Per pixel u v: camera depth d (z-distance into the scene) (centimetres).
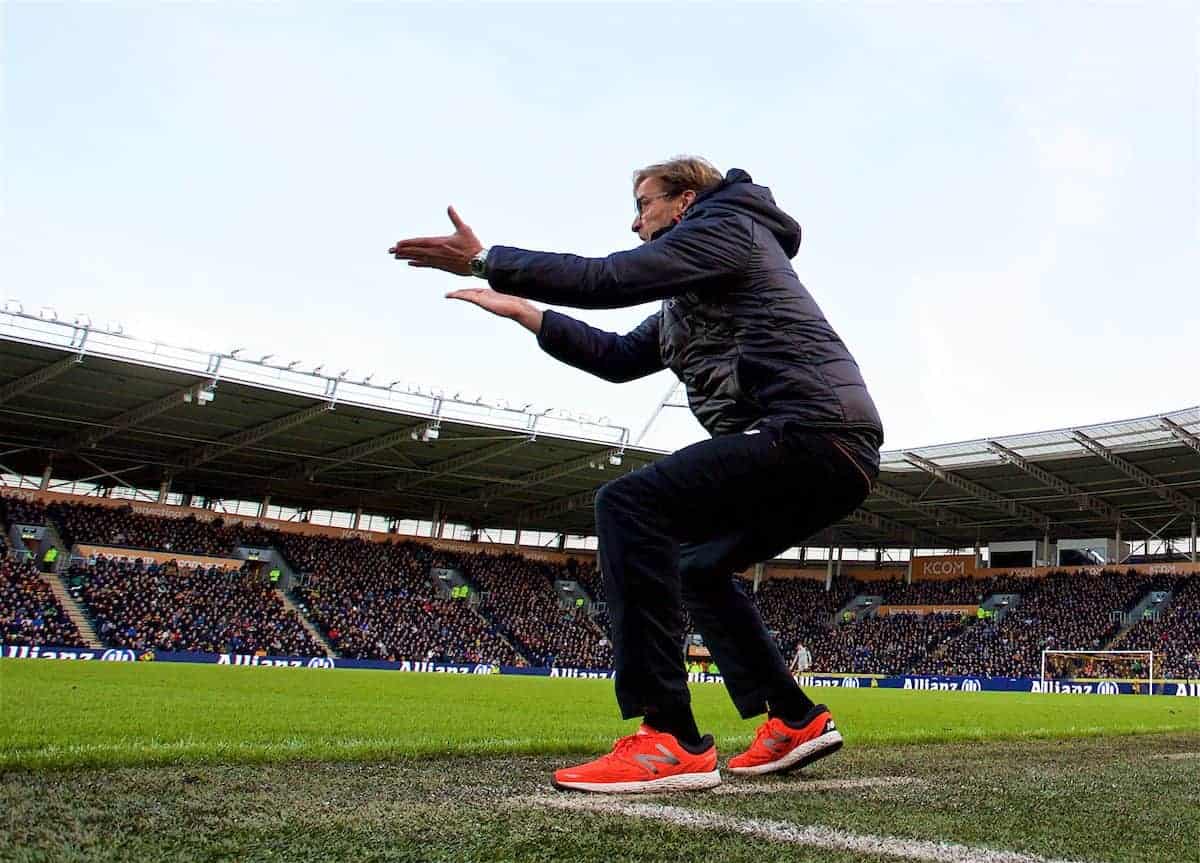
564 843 224
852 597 5056
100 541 3712
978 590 4675
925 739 702
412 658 3819
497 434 3625
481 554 4869
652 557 305
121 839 214
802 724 376
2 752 368
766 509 313
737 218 304
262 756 414
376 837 227
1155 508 4194
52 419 3384
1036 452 3631
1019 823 276
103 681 1299
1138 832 269
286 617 3784
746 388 311
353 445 3744
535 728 695
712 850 221
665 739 310
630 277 284
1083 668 3912
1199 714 1503
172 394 3145
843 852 224
